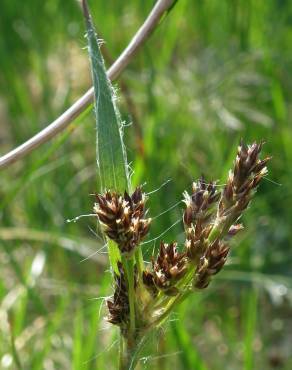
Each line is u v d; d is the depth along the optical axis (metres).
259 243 0.23
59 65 0.32
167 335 0.18
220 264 0.09
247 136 0.26
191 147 0.25
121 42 0.30
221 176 0.22
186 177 0.24
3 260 0.24
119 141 0.09
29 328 0.20
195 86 0.27
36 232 0.22
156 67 0.28
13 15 0.32
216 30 0.31
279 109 0.25
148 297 0.09
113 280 0.09
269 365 0.21
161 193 0.22
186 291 0.09
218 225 0.09
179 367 0.18
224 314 0.22
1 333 0.19
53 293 0.22
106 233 0.08
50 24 0.32
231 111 0.26
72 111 0.12
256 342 0.22
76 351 0.16
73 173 0.26
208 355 0.21
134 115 0.21
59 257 0.24
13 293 0.21
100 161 0.09
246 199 0.09
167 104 0.26
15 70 0.30
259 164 0.09
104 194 0.09
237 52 0.29
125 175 0.09
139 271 0.09
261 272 0.23
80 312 0.17
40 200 0.25
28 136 0.28
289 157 0.24
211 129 0.25
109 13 0.31
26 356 0.19
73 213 0.25
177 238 0.22
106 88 0.09
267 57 0.25
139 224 0.08
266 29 0.28
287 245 0.24
